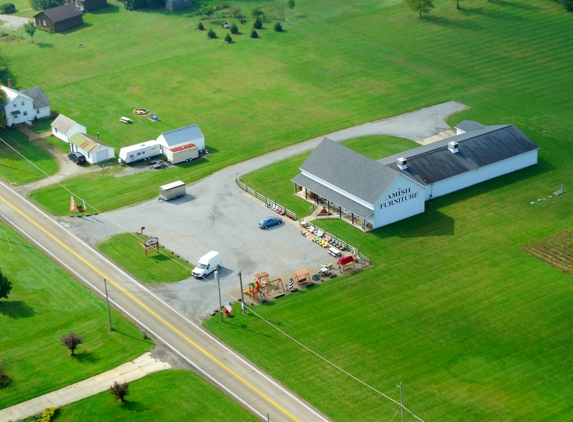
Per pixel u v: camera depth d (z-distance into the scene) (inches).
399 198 6304.1
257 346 5022.1
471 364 4832.7
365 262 5846.5
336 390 4643.2
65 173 7234.3
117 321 5275.6
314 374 4773.6
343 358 4901.6
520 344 5000.0
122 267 5846.5
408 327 5167.3
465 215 6441.9
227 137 7859.3
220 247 6067.9
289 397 4598.9
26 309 5398.6
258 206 6619.1
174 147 7421.3
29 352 5002.5
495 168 6988.2
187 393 4633.4
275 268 5802.2
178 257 5949.8
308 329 5167.3
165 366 4862.2
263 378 4753.9
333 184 6476.4
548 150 7509.8
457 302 5398.6
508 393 4594.0
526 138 7224.4
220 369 4832.7
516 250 5974.4
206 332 5167.3
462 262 5836.6
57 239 6200.8
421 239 6127.0
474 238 6127.0
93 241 6171.3
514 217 6417.3
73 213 6560.0
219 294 5300.2
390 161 6722.4
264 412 4488.2
